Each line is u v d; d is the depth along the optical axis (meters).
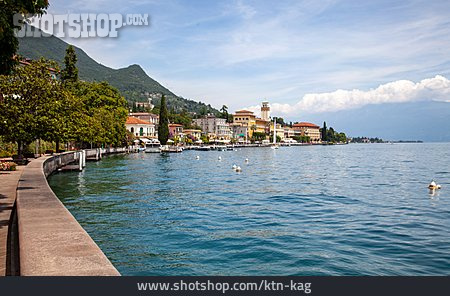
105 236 15.24
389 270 11.15
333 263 11.80
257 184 36.22
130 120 148.75
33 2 11.80
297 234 15.62
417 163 76.06
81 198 25.17
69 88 77.94
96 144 81.88
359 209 21.97
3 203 14.80
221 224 17.62
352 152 149.50
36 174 20.98
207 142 179.62
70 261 5.70
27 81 23.48
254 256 12.56
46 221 8.41
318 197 27.22
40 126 23.02
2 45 11.50
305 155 116.75
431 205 23.61
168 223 17.77
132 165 58.75
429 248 13.50
